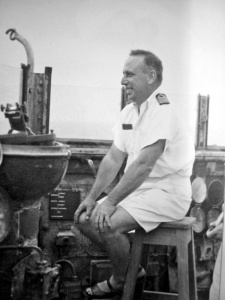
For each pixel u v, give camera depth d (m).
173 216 2.36
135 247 2.33
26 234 2.47
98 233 2.34
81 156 2.65
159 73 2.45
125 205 2.33
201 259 2.82
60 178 2.42
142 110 2.41
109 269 2.66
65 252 2.68
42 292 2.38
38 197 2.44
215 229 2.80
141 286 2.52
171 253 2.76
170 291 2.76
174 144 2.39
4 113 2.36
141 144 2.40
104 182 2.53
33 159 2.26
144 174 2.30
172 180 2.41
